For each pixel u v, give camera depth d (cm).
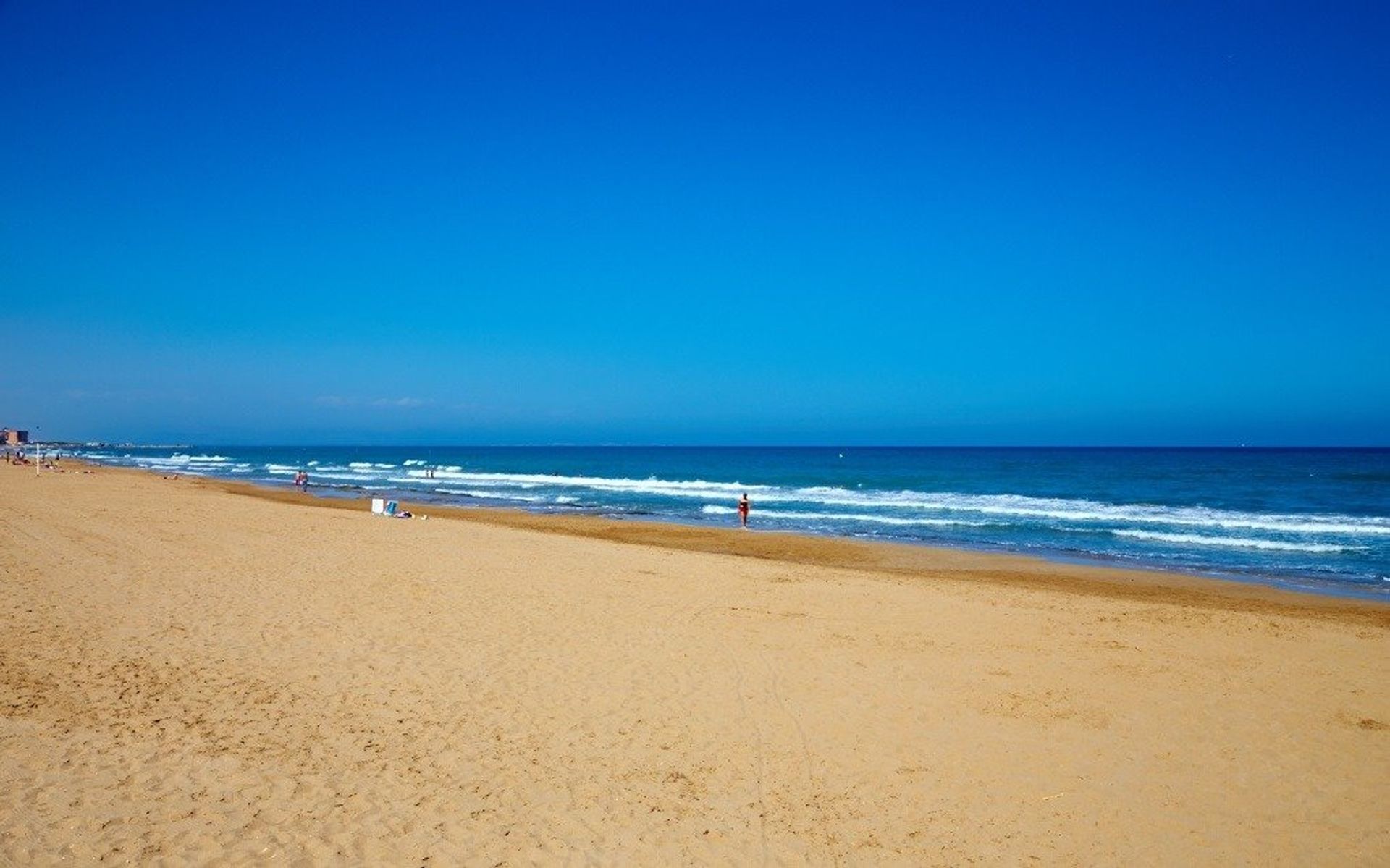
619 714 822
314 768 661
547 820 599
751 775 693
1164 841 606
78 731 701
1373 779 713
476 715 802
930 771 712
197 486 4625
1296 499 4481
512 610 1248
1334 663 1068
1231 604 1628
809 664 1007
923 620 1262
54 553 1573
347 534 2155
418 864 530
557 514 3512
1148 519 3388
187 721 743
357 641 1038
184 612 1138
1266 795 680
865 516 3525
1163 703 891
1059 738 787
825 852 576
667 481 6588
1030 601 1477
